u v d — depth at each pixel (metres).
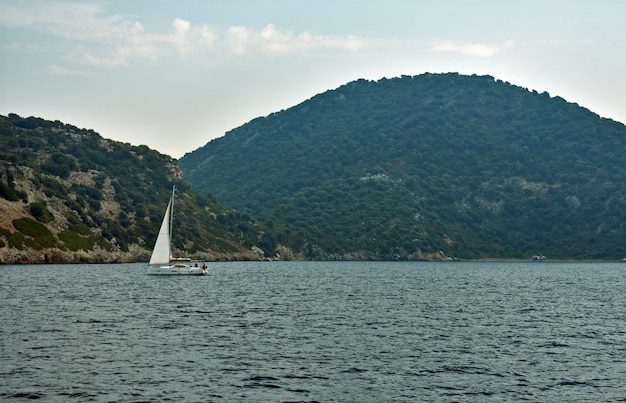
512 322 74.62
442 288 128.62
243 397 40.62
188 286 123.69
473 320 75.81
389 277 168.75
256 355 52.31
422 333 64.94
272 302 93.88
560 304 97.44
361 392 42.16
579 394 42.28
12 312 75.69
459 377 46.22
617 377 46.72
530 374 47.34
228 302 92.94
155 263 152.25
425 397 41.28
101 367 47.22
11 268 166.25
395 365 49.56
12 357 49.72
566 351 56.06
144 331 63.47
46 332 61.44
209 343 57.31
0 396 39.81
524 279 169.88
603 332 67.44
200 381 43.97
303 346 56.56
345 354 53.31
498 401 40.66
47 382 42.97
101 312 77.81
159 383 43.28
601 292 123.62
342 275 175.75
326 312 81.56
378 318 76.06
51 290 106.12
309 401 40.12
